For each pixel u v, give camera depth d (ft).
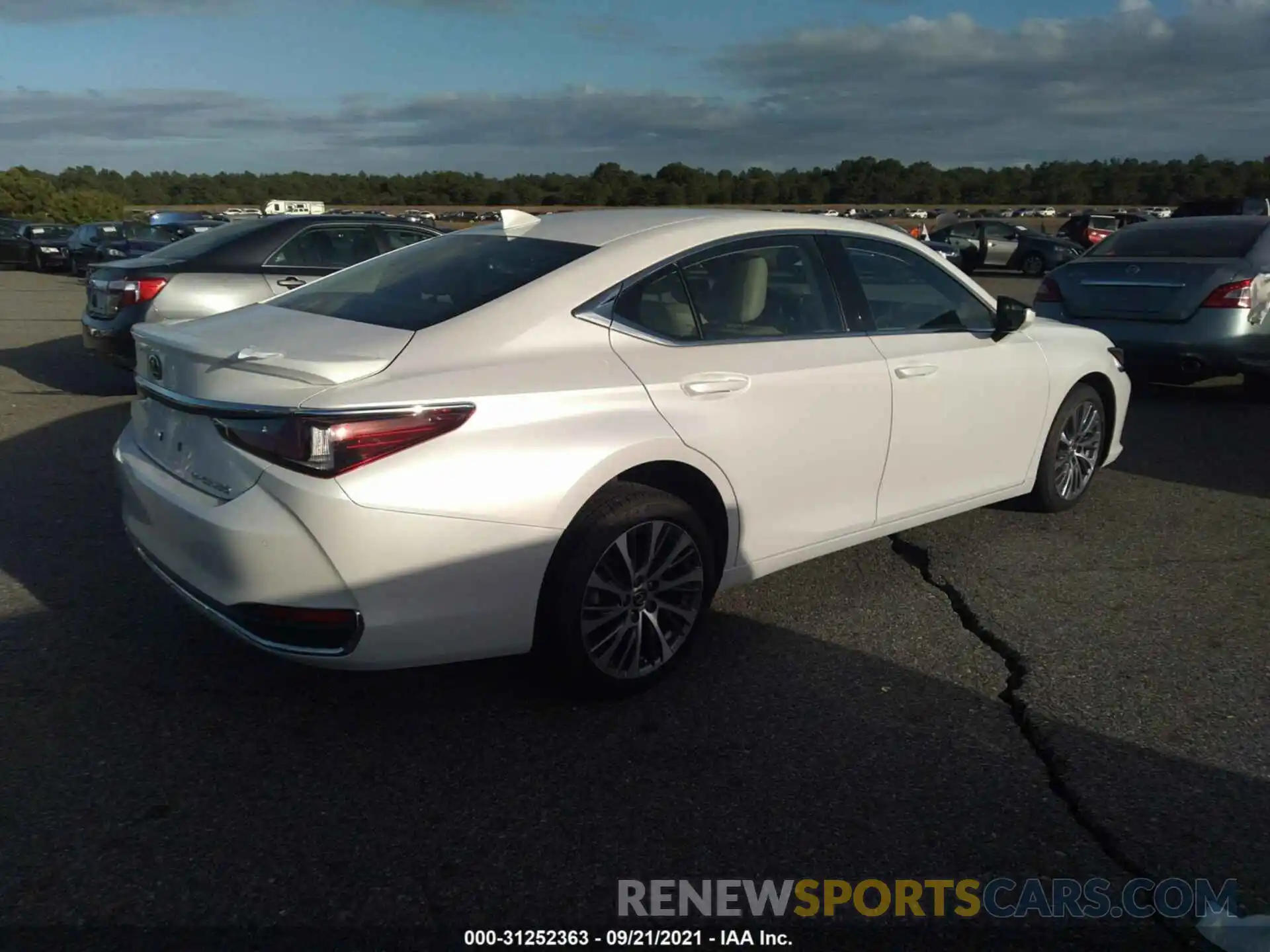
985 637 13.12
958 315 15.31
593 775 9.93
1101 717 11.19
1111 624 13.56
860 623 13.50
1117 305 27.53
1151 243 28.02
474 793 9.61
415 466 9.41
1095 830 9.25
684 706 11.28
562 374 10.52
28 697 11.10
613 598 10.98
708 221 12.71
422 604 9.66
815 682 11.89
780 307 12.90
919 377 13.92
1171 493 19.54
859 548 16.34
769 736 10.69
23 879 8.27
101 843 8.74
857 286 13.79
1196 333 25.95
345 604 9.41
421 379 9.75
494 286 11.25
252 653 12.25
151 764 9.93
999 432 15.62
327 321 11.21
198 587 10.15
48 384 29.37
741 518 12.08
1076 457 17.74
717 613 13.75
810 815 9.37
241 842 8.82
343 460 9.18
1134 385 31.60
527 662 11.45
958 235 86.94
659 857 8.78
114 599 13.69
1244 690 11.82
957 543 16.51
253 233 25.45
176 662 12.00
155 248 70.85
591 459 10.32
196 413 10.11
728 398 11.64
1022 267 85.66
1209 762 10.36
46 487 18.67
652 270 11.73
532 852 8.79
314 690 11.44
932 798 9.68
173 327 11.71
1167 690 11.81
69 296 62.34
